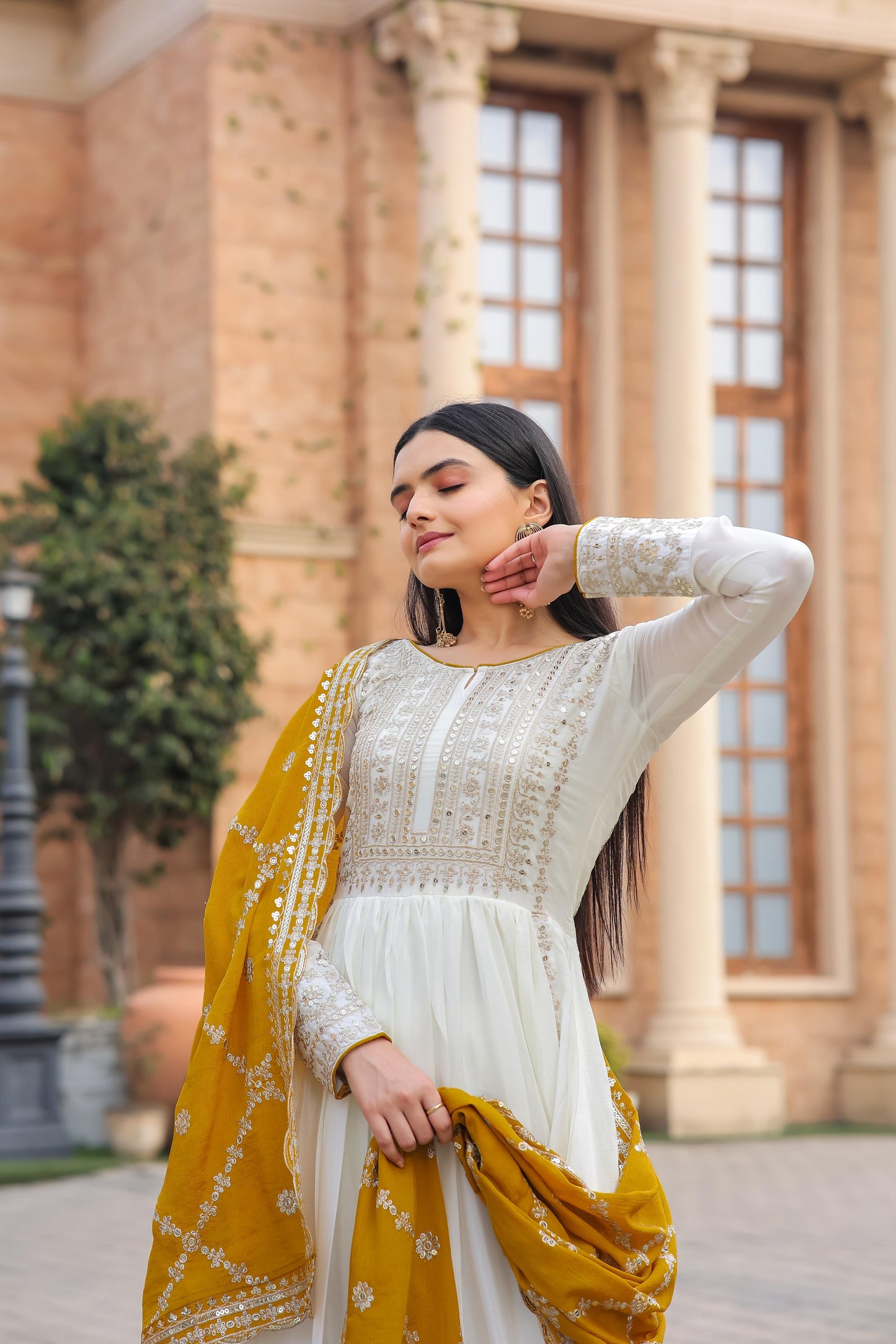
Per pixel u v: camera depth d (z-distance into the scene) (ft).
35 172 53.72
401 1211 8.00
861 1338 21.06
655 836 47.96
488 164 50.57
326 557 47.83
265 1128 8.36
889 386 51.39
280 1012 8.41
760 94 51.88
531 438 9.32
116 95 52.34
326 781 9.09
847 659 52.80
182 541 44.47
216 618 44.39
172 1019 41.01
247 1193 8.34
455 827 8.66
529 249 50.96
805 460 53.26
